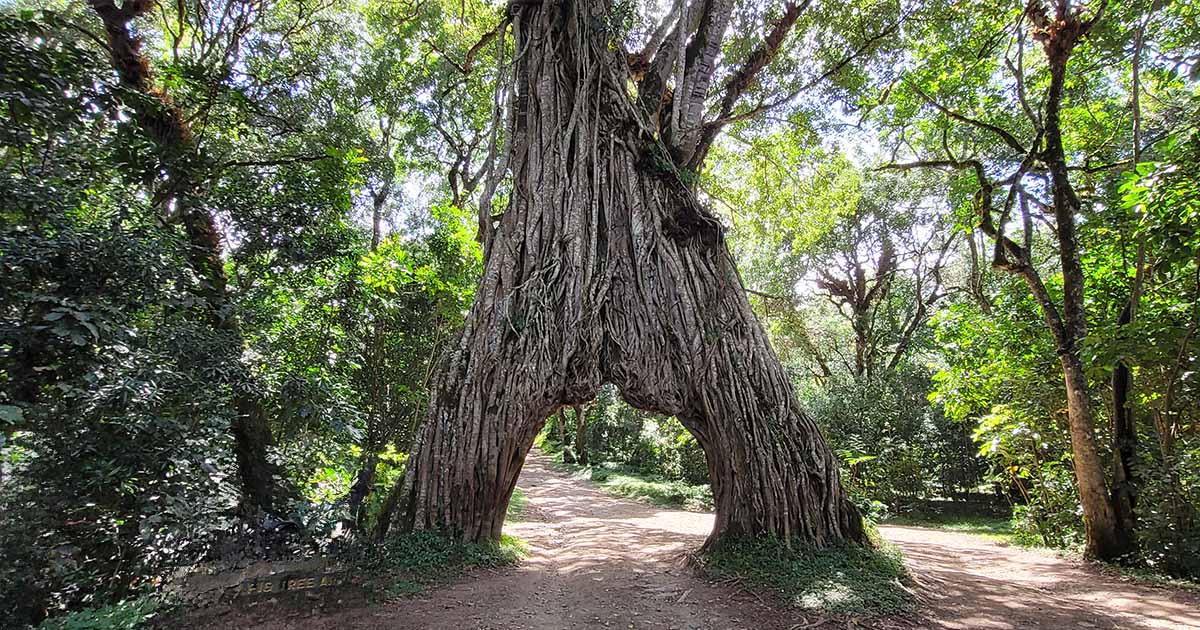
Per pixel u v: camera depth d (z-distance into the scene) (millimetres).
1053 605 5934
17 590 4477
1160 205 6480
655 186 8469
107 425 4953
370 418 11078
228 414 6508
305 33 13742
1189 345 6719
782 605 5609
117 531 5156
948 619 5402
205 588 5223
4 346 4617
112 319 4832
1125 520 8008
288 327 8680
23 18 5609
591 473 24828
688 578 6742
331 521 6258
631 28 9539
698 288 8000
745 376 7680
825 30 12445
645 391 7738
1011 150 12008
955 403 11312
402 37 14867
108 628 4074
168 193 6770
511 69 9047
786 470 7348
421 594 5852
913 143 15141
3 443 4492
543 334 7602
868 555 6836
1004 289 11031
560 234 8070
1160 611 5770
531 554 8203
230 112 8680
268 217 7652
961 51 10789
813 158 15875
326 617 5129
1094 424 8984
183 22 10742
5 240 4539
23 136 5234
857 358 23188
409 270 11344
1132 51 9789
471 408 7449
